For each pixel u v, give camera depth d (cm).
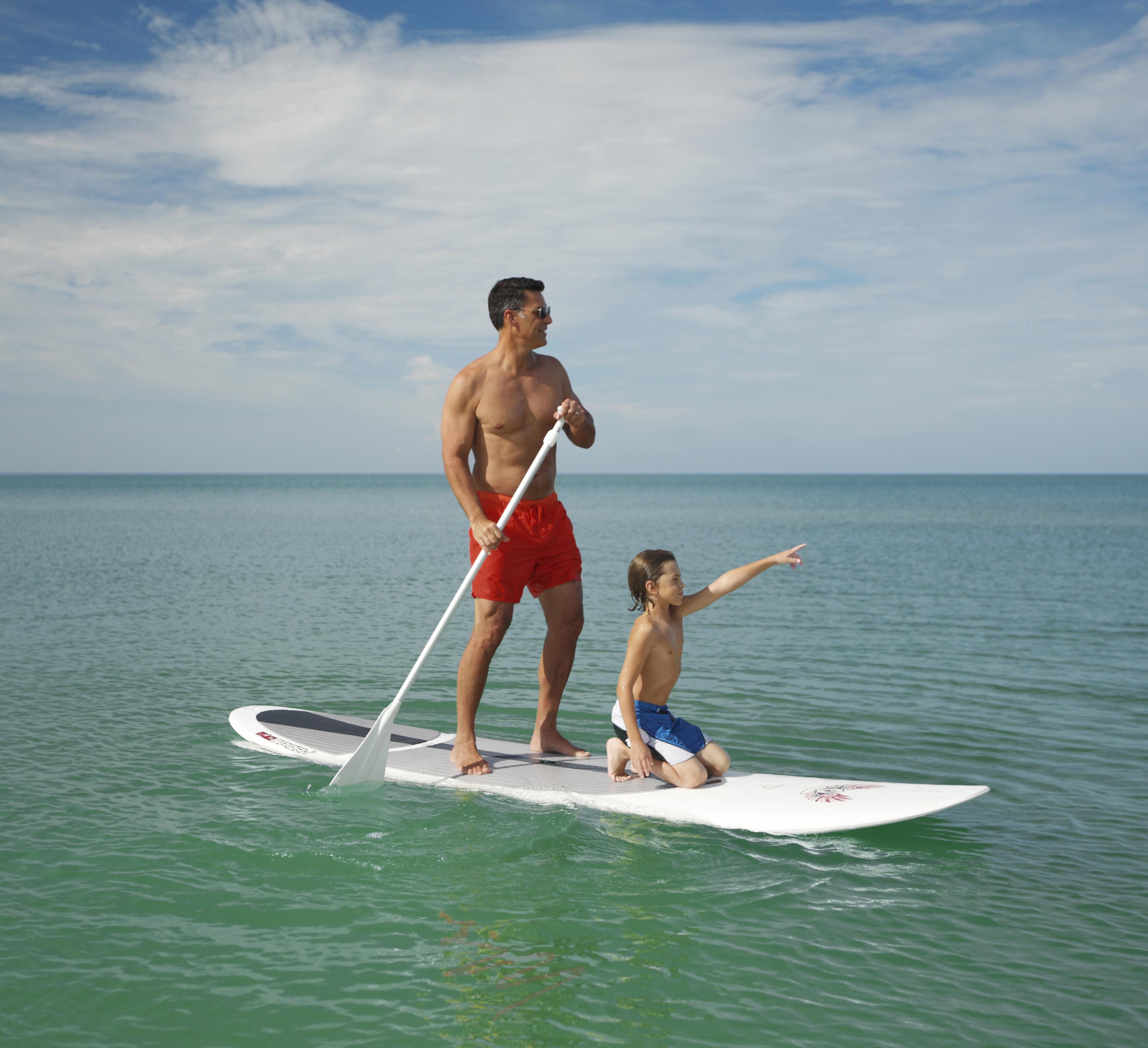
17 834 421
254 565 1889
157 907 350
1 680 763
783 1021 279
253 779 512
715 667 868
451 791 499
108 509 5034
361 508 5744
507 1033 271
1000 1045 267
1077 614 1248
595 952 321
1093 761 570
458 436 543
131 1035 268
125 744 578
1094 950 326
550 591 565
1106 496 9356
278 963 311
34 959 310
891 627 1130
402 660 898
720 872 393
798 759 571
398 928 337
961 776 538
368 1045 264
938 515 4953
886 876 390
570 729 648
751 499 8656
